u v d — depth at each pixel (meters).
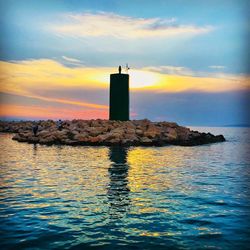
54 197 14.12
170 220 10.95
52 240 9.11
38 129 53.28
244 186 16.84
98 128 44.91
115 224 10.52
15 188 15.96
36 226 10.27
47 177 19.09
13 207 12.46
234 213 11.79
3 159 27.47
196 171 22.20
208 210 12.19
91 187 16.30
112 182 17.66
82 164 24.67
